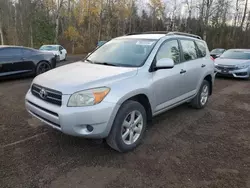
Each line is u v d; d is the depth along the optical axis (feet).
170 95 12.98
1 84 24.75
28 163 9.41
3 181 8.28
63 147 10.78
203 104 17.49
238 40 136.46
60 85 9.32
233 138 12.42
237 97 21.91
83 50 110.32
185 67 14.11
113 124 9.68
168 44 13.11
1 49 25.64
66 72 10.80
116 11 117.60
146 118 11.62
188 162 9.85
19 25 94.43
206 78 17.87
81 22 111.14
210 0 90.33
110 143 10.03
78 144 11.09
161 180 8.59
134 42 13.14
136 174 8.92
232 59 33.17
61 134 12.06
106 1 113.91
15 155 9.96
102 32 119.55
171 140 11.93
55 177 8.61
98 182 8.40
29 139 11.47
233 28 136.26
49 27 101.30
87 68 11.25
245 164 9.81
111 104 9.21
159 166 9.49
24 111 15.65
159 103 12.16
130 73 10.54
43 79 10.39
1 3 92.17
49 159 9.76
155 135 12.45
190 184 8.40
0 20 90.58
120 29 126.00
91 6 109.81
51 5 95.96
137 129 10.91
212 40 127.24
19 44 93.61
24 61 27.48
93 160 9.80
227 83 29.55
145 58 11.63
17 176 8.58
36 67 29.09
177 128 13.56
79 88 9.00
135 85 10.30
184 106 18.02
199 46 16.70
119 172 9.02
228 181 8.62
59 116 8.91
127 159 9.95
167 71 12.44
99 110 8.95
